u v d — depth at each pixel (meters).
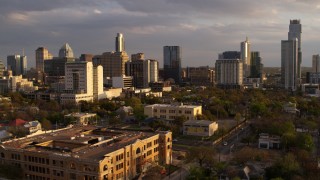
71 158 160.88
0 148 181.50
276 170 168.38
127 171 177.00
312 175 164.12
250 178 169.12
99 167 154.75
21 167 175.62
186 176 182.38
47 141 193.00
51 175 167.38
